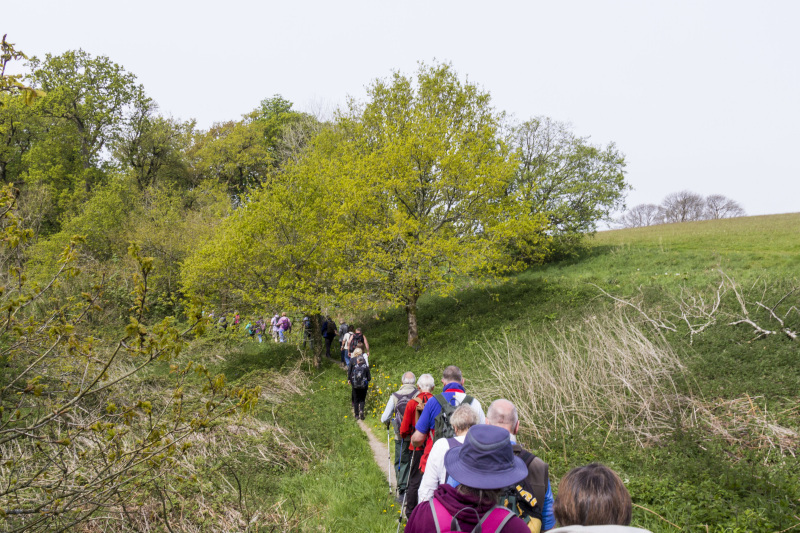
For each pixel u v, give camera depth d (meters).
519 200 18.59
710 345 9.80
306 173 17.75
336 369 16.09
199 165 44.84
